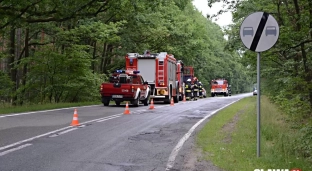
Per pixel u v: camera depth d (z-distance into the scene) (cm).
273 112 1756
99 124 1325
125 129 1214
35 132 1102
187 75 3962
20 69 2992
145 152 862
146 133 1137
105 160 773
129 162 762
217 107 2336
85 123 1344
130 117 1585
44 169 693
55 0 1920
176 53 4028
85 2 1992
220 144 955
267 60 1684
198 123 1399
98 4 2108
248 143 952
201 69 6588
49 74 2547
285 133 1099
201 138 1050
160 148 910
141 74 2759
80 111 1852
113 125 1305
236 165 730
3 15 1928
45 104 2255
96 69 3928
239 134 1097
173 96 3008
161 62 2741
